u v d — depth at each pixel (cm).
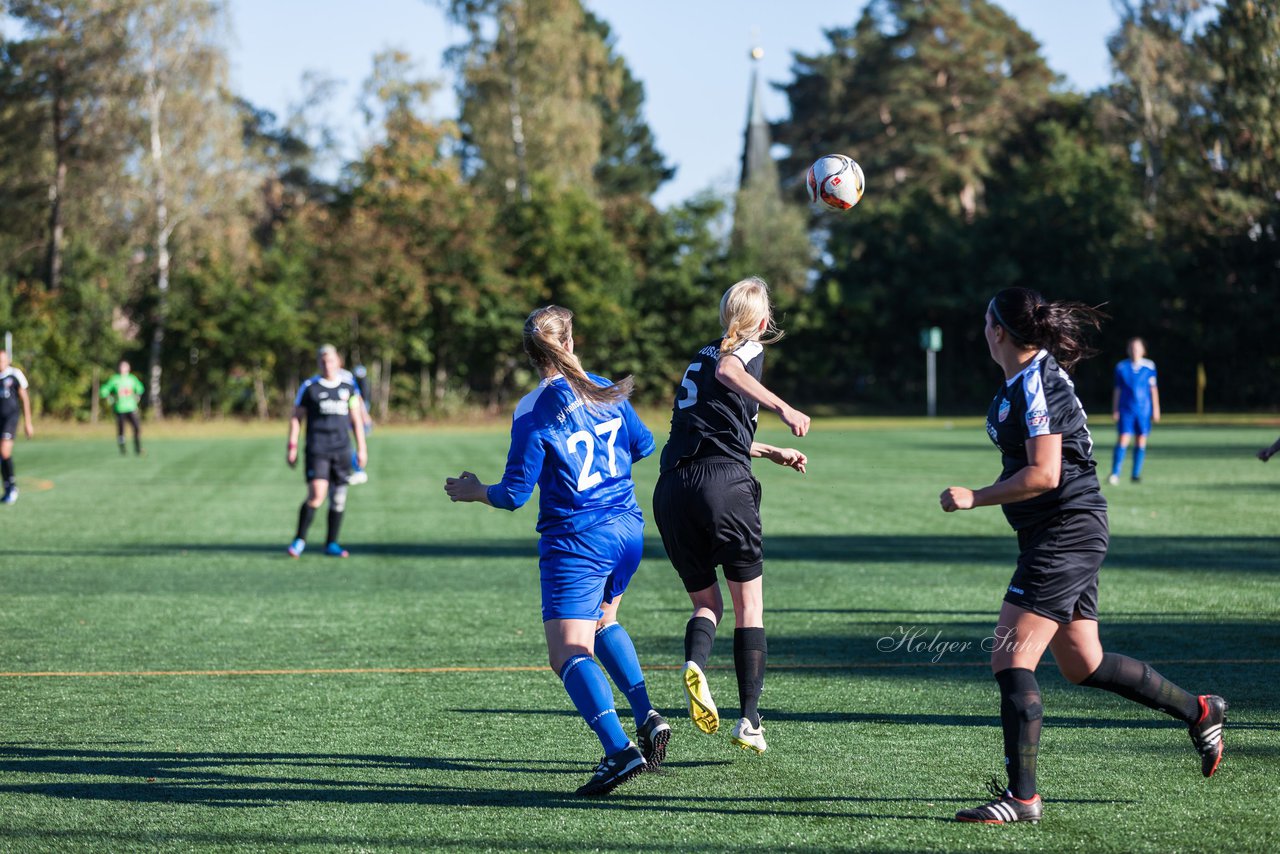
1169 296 8662
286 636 1345
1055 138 9556
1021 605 739
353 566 1925
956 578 1731
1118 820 718
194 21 7662
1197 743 778
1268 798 757
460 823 725
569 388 827
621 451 848
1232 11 8288
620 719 989
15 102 7725
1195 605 1479
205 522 2548
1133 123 9131
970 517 2552
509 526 2508
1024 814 716
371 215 8156
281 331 7625
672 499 890
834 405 9081
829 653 1235
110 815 743
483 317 8075
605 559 823
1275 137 8138
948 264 8975
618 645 848
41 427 7100
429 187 8294
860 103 11838
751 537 877
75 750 891
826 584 1677
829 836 696
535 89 8700
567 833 705
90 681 1124
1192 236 8556
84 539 2266
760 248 9125
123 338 7544
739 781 809
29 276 8325
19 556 2033
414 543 2227
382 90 8588
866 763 848
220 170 7912
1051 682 1088
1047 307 750
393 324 7862
